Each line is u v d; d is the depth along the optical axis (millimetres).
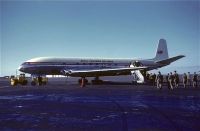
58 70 47094
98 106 16734
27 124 10766
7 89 34719
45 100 20516
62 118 12273
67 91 30438
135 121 11398
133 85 47500
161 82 33406
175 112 14094
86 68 48469
